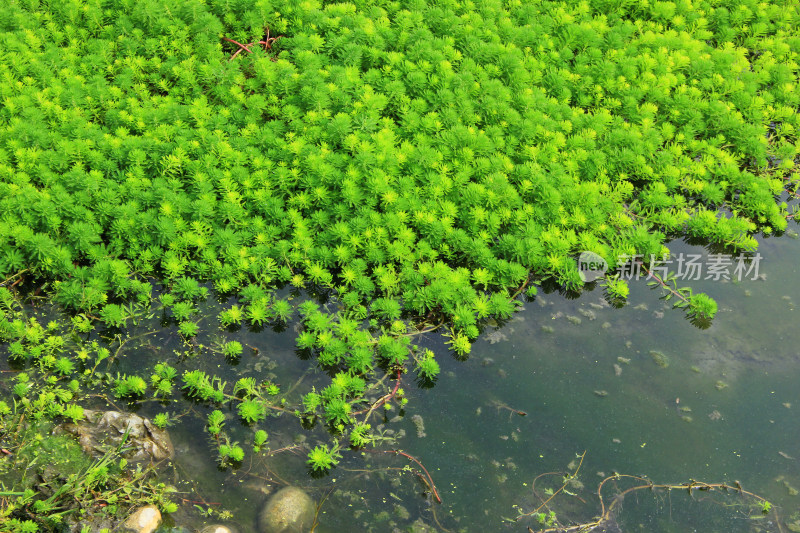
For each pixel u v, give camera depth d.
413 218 9.16
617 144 10.23
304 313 8.40
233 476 7.13
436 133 10.08
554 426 7.71
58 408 7.32
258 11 11.50
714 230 9.62
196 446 7.36
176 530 6.65
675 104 10.89
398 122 10.37
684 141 10.59
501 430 7.65
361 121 9.91
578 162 10.07
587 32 11.62
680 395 8.05
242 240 8.95
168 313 8.61
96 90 10.31
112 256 8.82
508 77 11.02
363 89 10.31
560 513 6.95
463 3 12.11
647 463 7.39
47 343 7.96
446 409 7.82
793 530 6.88
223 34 11.59
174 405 7.71
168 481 7.04
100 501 6.70
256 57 10.96
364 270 8.90
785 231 10.05
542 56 11.41
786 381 8.21
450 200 9.48
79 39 11.41
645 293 9.17
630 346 8.55
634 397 8.02
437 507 6.97
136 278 8.80
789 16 12.61
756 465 7.39
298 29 11.59
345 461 7.31
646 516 6.96
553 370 8.27
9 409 7.29
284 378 8.02
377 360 8.22
